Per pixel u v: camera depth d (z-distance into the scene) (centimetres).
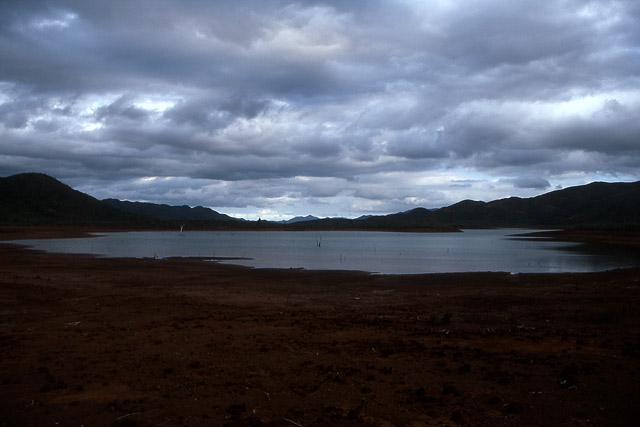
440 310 1437
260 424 489
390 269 3228
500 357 781
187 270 2969
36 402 564
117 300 1573
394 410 533
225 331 1044
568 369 681
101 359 777
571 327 1096
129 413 526
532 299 1623
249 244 7056
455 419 506
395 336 987
